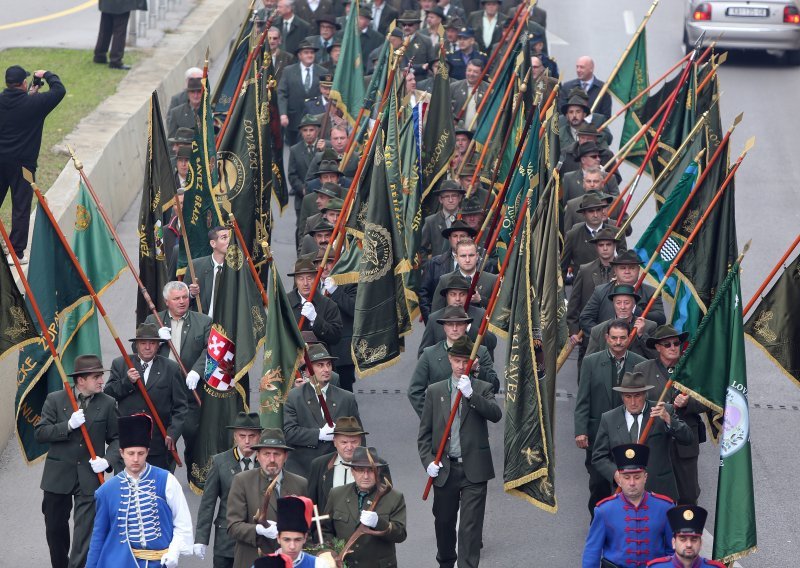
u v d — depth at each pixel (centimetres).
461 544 4381
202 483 4669
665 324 5031
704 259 4988
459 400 4338
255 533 3844
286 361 4375
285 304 4359
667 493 4428
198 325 4969
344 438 3941
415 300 5828
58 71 8975
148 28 10262
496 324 4931
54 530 4425
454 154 6347
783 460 5347
